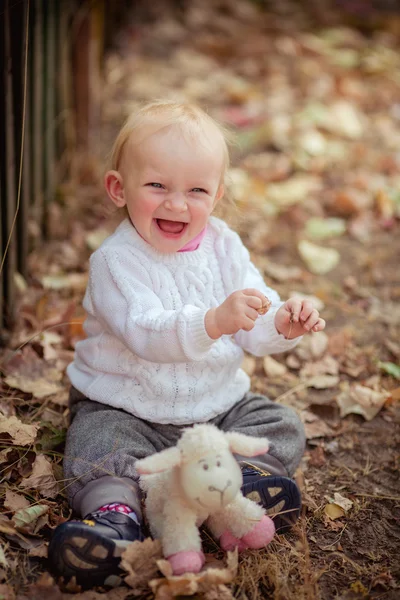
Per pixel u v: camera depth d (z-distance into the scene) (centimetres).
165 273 212
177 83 554
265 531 192
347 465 243
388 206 413
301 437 221
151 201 203
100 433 205
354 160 466
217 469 174
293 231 397
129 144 207
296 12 713
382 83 582
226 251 223
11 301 291
